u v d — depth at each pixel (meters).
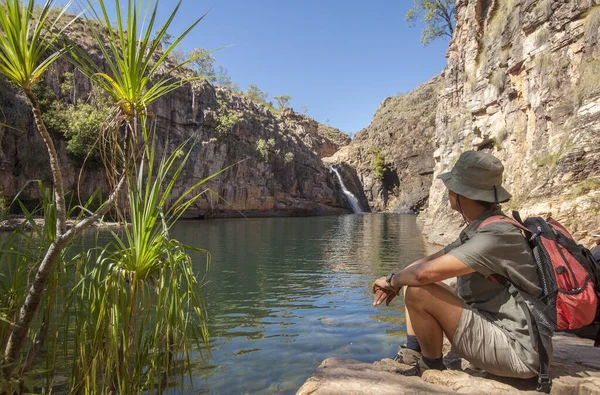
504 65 16.53
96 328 2.45
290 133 65.69
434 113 60.62
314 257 13.58
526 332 2.03
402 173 64.25
